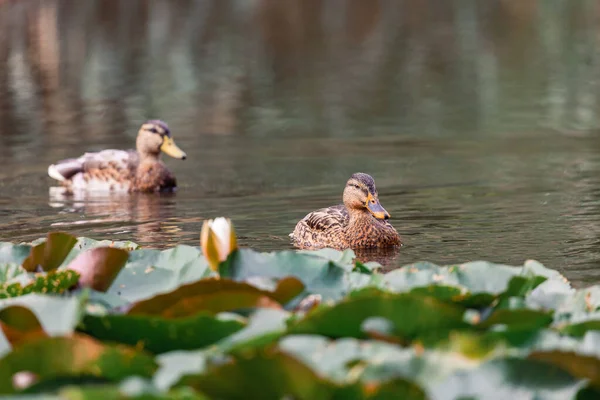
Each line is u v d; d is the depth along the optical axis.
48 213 15.98
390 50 38.91
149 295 6.41
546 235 13.05
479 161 19.83
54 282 6.02
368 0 55.62
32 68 35.09
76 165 18.84
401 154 20.95
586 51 37.31
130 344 5.09
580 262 11.36
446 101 28.38
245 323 5.07
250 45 40.69
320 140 22.94
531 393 4.21
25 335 4.93
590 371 4.27
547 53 37.22
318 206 16.09
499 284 6.20
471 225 14.00
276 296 5.76
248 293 5.50
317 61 36.69
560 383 4.27
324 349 4.54
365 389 4.07
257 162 20.47
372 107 27.59
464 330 4.91
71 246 6.86
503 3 52.78
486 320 5.18
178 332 5.05
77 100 29.20
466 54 37.41
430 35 42.72
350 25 46.41
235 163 20.45
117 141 23.28
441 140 22.55
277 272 6.24
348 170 19.31
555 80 31.67
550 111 26.30
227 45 40.75
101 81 32.62
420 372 4.30
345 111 27.02
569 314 5.72
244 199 16.84
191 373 4.21
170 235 13.84
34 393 4.24
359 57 37.38
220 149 22.16
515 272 6.27
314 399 4.11
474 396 4.21
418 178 18.25
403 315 4.89
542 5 51.44
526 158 19.98
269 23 47.19
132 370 4.38
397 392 4.05
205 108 27.84
